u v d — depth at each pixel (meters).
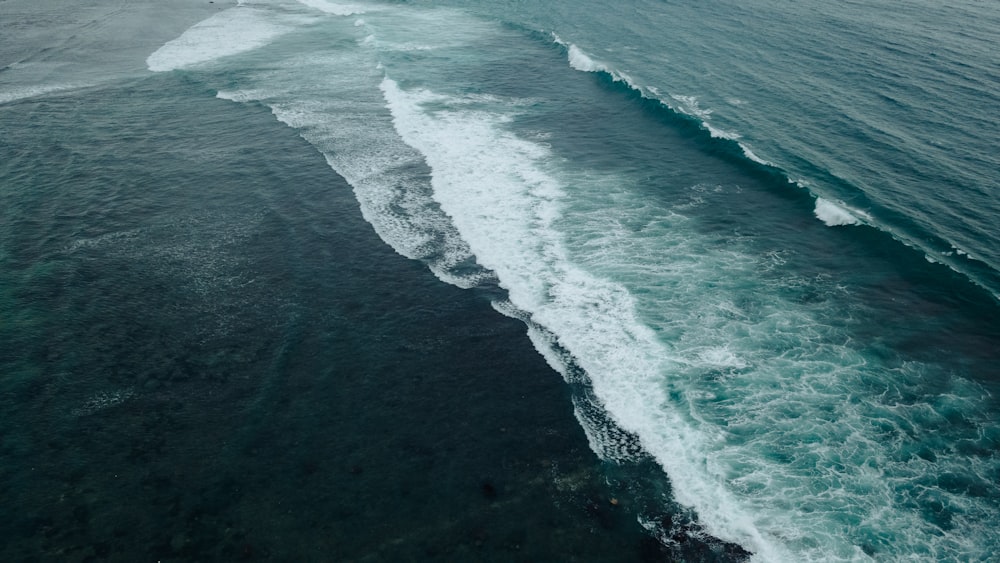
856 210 27.44
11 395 19.22
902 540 15.12
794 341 21.06
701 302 22.88
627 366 20.33
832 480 16.56
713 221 27.36
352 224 27.45
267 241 26.38
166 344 21.22
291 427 18.28
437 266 24.98
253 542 15.20
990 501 15.95
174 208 28.50
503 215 28.02
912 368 19.91
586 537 15.40
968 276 23.41
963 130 33.56
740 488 16.44
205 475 16.88
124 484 16.62
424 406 19.05
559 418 18.64
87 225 27.23
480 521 15.72
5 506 16.03
